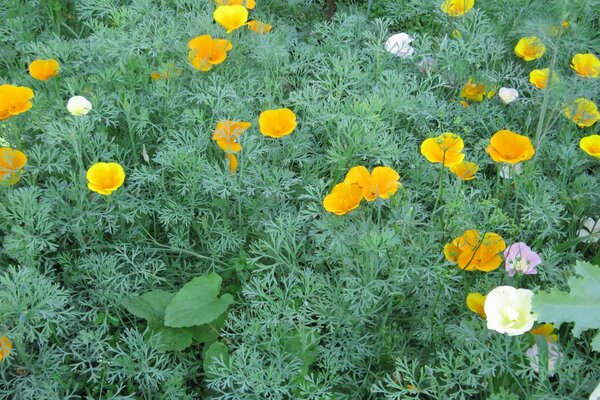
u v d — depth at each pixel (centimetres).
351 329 149
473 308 144
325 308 150
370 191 145
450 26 197
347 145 174
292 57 192
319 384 149
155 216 168
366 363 152
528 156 150
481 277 154
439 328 149
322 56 184
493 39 188
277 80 179
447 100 189
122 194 161
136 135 175
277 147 168
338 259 153
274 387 142
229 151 157
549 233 160
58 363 147
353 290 146
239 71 178
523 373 139
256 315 156
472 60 185
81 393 150
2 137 167
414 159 170
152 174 164
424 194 167
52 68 168
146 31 181
